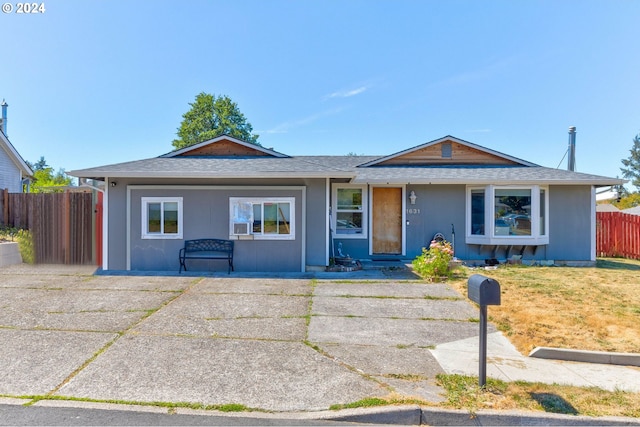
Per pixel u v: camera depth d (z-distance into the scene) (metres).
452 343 4.69
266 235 9.54
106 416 2.96
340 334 4.93
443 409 3.05
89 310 5.76
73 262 10.37
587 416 3.01
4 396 3.23
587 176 10.91
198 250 9.47
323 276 8.78
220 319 5.43
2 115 19.97
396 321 5.51
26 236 10.19
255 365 3.93
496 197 10.76
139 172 9.06
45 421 2.88
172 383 3.51
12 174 17.31
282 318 5.54
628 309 6.04
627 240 12.94
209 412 3.04
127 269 9.49
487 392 3.38
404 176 11.10
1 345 4.35
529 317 5.64
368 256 11.37
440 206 11.29
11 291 6.93
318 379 3.63
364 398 3.26
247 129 42.72
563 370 4.00
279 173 9.16
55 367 3.80
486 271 9.31
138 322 5.22
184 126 39.91
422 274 8.77
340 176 9.27
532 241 10.65
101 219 10.39
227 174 9.10
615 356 4.27
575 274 8.97
